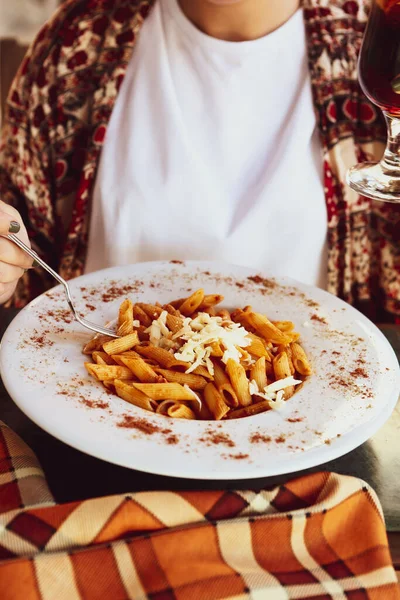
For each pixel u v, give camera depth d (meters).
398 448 1.01
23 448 0.91
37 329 1.09
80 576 0.73
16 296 1.78
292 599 0.73
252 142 1.67
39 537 0.77
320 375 1.04
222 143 1.66
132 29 1.67
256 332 1.14
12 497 0.83
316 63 1.64
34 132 1.74
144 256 1.70
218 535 0.78
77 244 1.72
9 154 1.76
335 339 1.13
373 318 1.82
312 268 1.71
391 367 1.06
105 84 1.67
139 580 0.74
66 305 1.17
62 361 1.02
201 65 1.63
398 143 1.13
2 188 1.77
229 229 1.68
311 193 1.66
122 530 0.79
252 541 0.79
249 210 1.65
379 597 0.75
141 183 1.65
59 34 1.72
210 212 1.66
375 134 1.70
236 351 1.03
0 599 0.71
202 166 1.67
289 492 0.85
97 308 1.19
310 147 1.68
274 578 0.75
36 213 1.78
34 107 1.73
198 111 1.66
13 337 1.05
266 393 0.99
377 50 1.00
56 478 0.92
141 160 1.66
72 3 1.72
